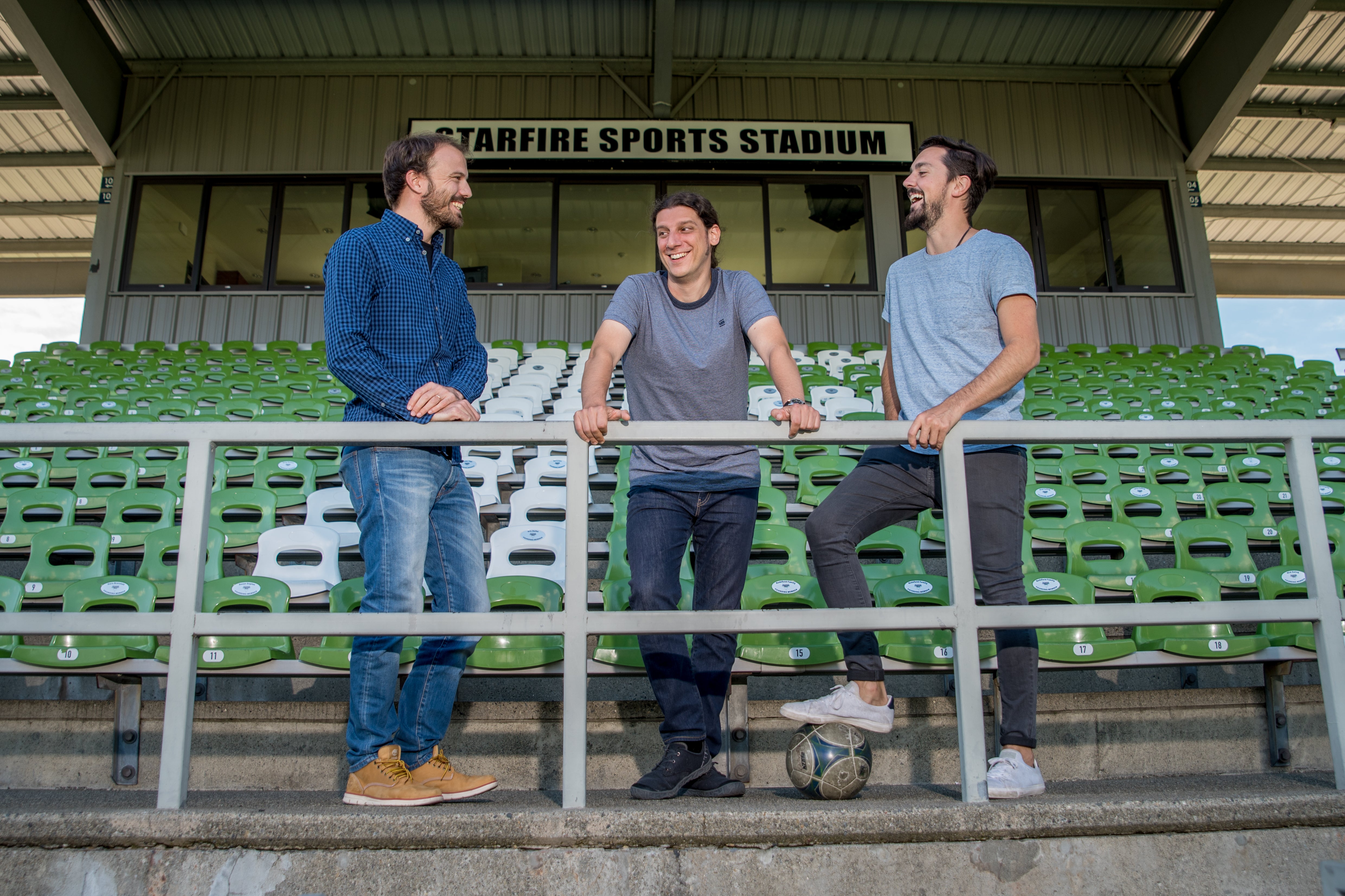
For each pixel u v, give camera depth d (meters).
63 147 13.33
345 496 4.20
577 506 1.92
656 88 11.15
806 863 1.72
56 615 1.87
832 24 11.37
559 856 1.70
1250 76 10.95
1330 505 4.67
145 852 1.72
